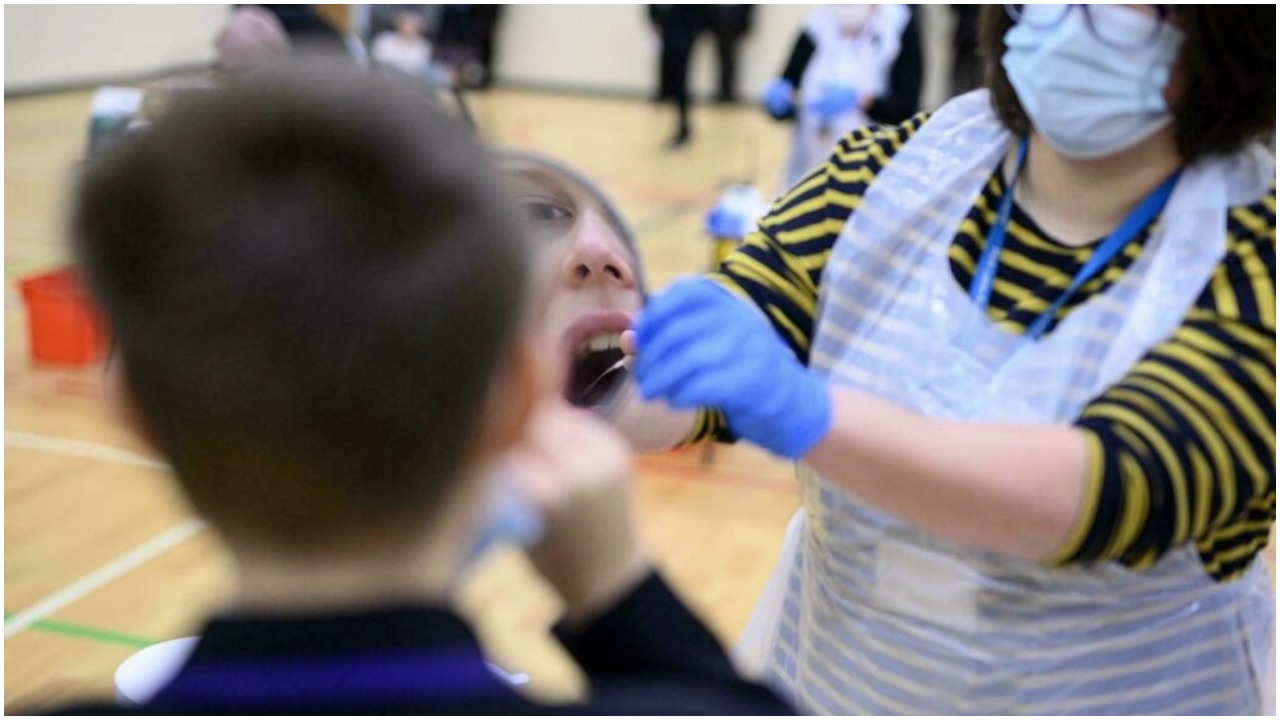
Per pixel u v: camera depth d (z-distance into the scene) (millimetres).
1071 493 896
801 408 893
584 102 10320
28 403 3721
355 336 553
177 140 580
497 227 590
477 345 579
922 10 4641
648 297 1047
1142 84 1012
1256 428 931
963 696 1084
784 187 4168
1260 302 959
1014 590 1062
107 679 2299
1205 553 1060
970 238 1120
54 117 8281
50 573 2793
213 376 552
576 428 718
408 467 574
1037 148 1106
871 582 1121
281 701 574
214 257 554
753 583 2883
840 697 1157
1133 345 995
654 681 683
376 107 590
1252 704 1129
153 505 3148
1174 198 1039
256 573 598
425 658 584
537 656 2340
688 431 1127
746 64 10148
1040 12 1042
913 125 1194
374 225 564
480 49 10383
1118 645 1064
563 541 705
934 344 1093
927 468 897
